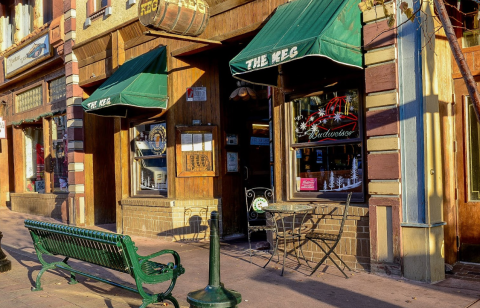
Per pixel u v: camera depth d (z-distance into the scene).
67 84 12.39
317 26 5.88
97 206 12.45
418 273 5.62
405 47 5.78
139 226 9.89
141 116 9.98
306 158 7.14
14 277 6.48
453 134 6.25
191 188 9.23
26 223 5.93
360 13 6.15
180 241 9.02
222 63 9.49
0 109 17.12
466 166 6.19
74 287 5.92
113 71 10.70
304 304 4.94
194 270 6.66
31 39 14.00
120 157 10.45
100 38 11.05
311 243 6.77
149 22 7.30
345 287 5.50
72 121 12.20
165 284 5.96
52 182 14.07
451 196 6.18
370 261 6.04
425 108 5.62
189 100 9.28
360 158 6.52
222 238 9.18
